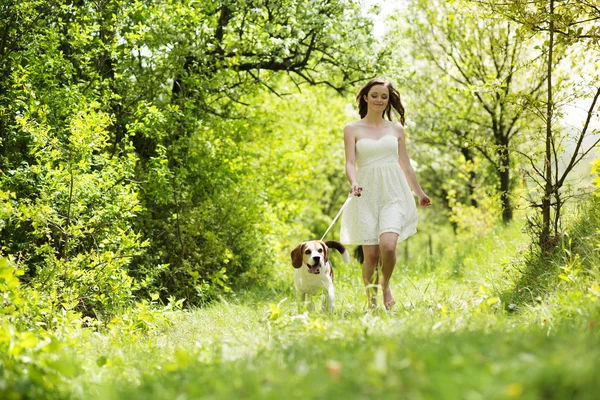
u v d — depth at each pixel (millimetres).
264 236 11336
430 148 20828
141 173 9156
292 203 16188
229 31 11047
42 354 3141
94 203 6875
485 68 16500
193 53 9938
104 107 8250
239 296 8484
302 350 2984
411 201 5996
